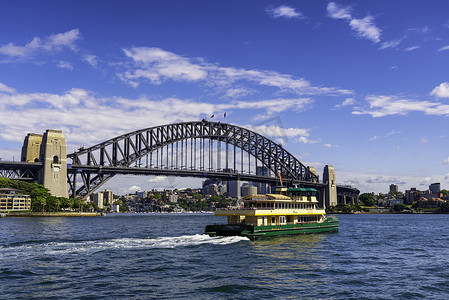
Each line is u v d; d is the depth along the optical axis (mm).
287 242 65938
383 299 32531
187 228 114188
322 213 83188
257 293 33750
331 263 47750
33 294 32781
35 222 145125
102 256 50969
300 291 34531
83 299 31438
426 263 49406
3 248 57812
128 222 159750
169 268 43562
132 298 31812
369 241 73938
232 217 73688
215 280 38156
